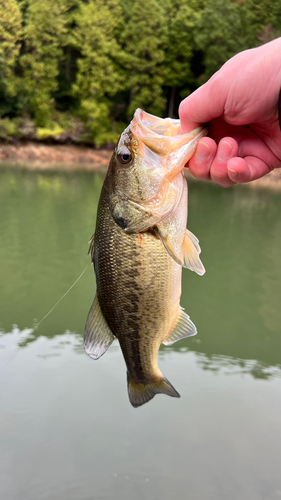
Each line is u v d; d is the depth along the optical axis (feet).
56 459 2.06
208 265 4.96
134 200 1.08
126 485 1.91
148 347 1.17
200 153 1.08
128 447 2.14
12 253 5.11
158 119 1.12
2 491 1.90
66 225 6.38
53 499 1.82
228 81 1.02
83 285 4.31
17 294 4.01
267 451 2.13
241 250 5.49
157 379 1.21
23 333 3.26
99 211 1.14
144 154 1.07
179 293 1.16
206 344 3.25
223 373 2.81
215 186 10.84
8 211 7.08
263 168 1.15
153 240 1.10
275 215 7.69
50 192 9.00
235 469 2.01
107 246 1.12
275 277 4.67
